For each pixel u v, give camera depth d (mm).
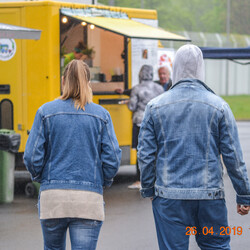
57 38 17250
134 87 17297
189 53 7113
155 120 6996
